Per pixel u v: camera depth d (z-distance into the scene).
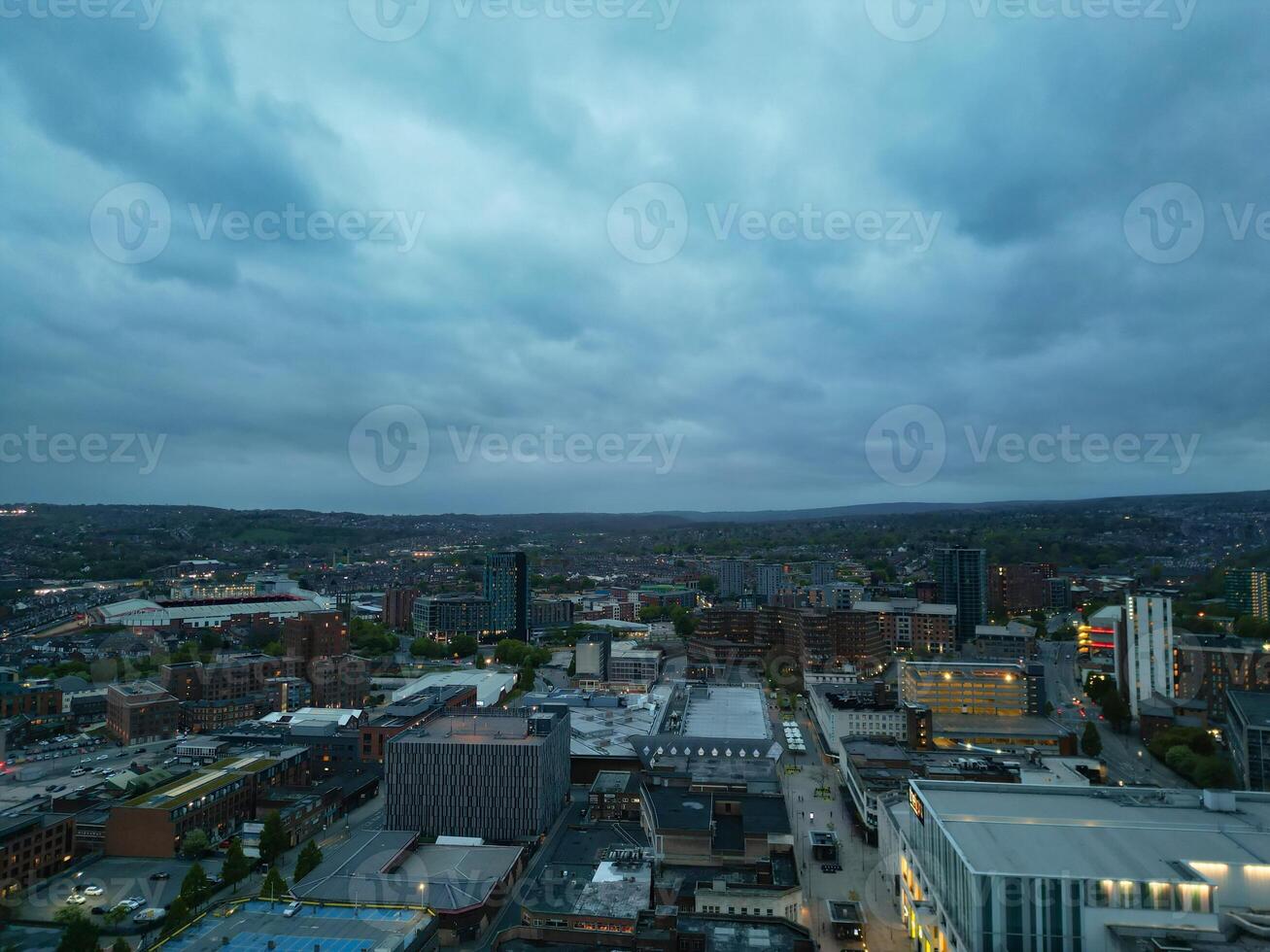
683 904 161.00
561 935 143.88
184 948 113.25
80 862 196.00
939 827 131.12
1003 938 108.69
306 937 116.25
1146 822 131.88
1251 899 111.81
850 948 148.75
